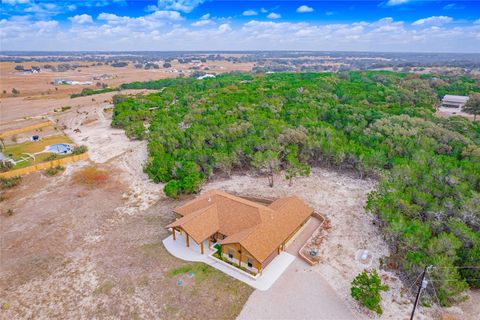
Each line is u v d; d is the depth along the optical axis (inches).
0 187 2174.0
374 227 1598.2
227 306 1142.3
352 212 1745.8
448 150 2222.0
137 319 1103.0
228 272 1306.6
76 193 2084.2
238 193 1990.7
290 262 1366.9
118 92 6195.9
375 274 1143.0
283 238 1391.5
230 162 2154.3
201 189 2060.8
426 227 1339.8
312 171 2281.0
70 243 1550.2
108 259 1414.9
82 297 1208.2
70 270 1354.6
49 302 1192.2
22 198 2038.6
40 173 2399.1
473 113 3558.1
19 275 1337.4
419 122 2593.5
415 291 1198.9
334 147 2199.8
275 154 2076.8
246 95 3917.3
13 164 2532.0
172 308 1140.5
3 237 1614.2
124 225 1692.9
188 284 1245.7
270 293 1196.5
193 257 1401.3
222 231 1445.6
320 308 1131.9
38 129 3804.1
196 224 1424.7
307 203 1852.9
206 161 2245.3
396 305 1146.0
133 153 2778.1
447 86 4719.5
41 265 1393.9
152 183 2198.6
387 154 2182.6
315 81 4586.6
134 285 1252.5
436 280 1125.7
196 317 1101.7
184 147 2551.7
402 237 1327.5
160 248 1471.5
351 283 1176.2
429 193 1633.9
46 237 1604.3
